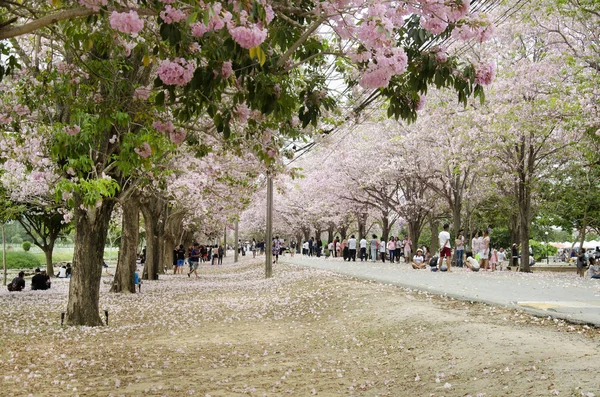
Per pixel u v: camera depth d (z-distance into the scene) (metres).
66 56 11.13
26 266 56.62
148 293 22.36
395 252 37.00
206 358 9.44
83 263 13.46
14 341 11.20
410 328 10.48
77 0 5.26
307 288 20.06
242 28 4.36
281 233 85.94
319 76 6.65
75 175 11.87
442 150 28.14
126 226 22.75
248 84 5.77
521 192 27.42
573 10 16.72
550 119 19.67
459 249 30.55
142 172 13.91
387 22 4.68
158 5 4.79
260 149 8.34
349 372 8.17
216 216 31.55
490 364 7.15
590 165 21.75
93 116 8.53
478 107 23.50
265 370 8.44
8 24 4.66
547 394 5.64
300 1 5.80
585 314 9.55
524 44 22.92
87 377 8.00
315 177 43.25
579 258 26.19
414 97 5.91
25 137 11.55
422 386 6.91
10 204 27.72
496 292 13.80
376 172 37.31
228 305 17.66
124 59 9.27
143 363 9.01
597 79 16.53
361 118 12.02
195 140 10.20
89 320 13.48
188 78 5.23
